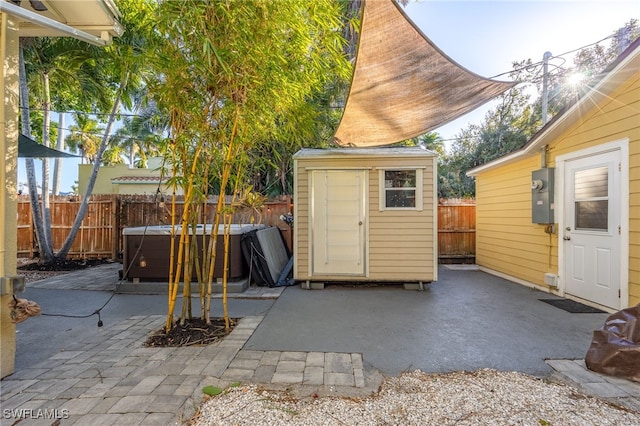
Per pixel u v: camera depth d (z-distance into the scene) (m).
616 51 7.66
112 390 2.04
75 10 2.59
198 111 2.72
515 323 3.37
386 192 5.05
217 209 3.06
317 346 2.78
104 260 7.28
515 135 10.52
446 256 7.34
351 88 3.61
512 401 1.94
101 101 7.45
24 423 1.71
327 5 2.79
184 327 3.15
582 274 4.16
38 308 2.35
